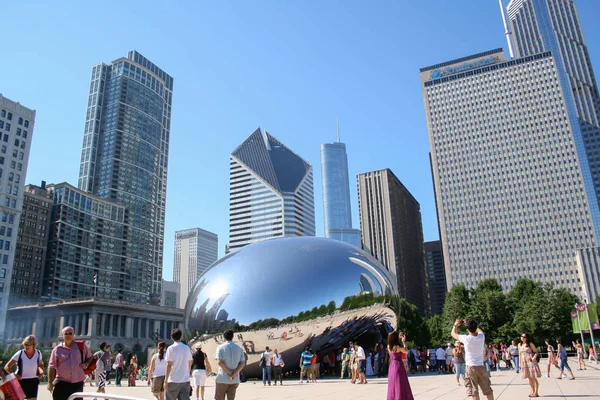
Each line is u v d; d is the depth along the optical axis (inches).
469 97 6072.8
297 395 514.9
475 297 2605.8
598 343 1710.1
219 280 733.9
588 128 6501.0
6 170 3969.0
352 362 673.0
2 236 3853.3
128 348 4003.4
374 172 7253.9
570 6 7372.1
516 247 5398.6
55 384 289.4
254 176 7377.0
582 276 4889.3
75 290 5438.0
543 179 5482.3
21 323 4195.4
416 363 1066.1
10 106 4092.0
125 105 7116.1
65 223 5418.3
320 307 694.5
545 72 5782.5
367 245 6963.6
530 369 485.4
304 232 7293.3
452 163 5935.0
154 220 7155.5
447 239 5718.5
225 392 314.3
